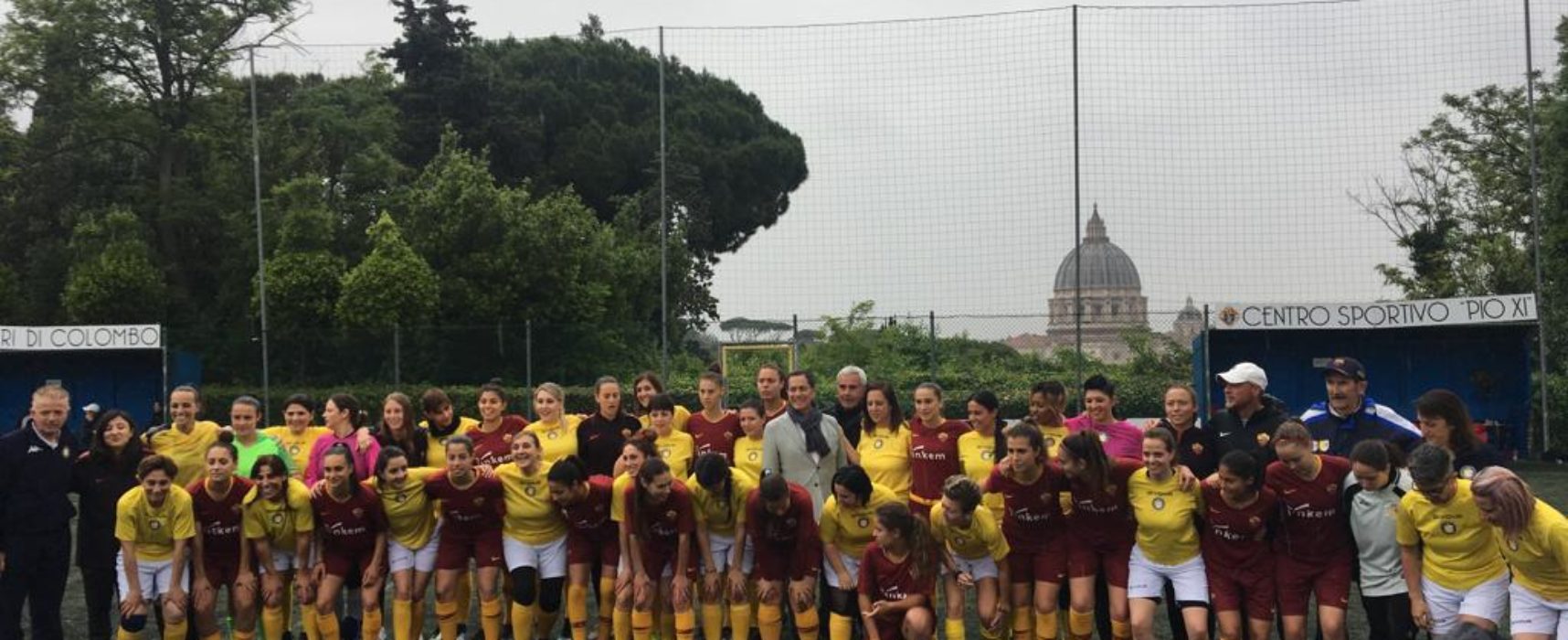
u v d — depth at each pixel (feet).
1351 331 67.56
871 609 23.50
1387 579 21.89
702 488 24.52
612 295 101.86
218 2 103.60
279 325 93.04
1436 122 106.63
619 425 28.66
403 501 25.16
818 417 27.07
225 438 26.89
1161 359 68.44
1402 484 21.77
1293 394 68.13
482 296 94.79
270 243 98.27
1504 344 65.98
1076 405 62.08
